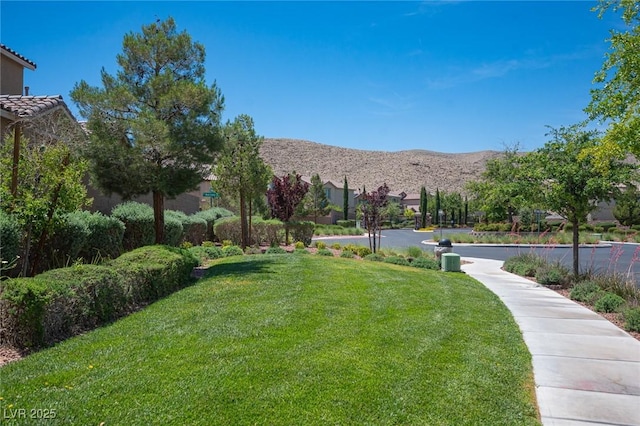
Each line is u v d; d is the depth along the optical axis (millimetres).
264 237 20000
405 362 4648
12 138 7777
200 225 17844
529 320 7219
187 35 10680
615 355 5477
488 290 9789
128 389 3689
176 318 5934
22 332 4723
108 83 10359
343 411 3521
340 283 8758
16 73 14414
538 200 10484
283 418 3359
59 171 7172
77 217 8273
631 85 5910
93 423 3154
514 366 4871
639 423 3715
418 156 123438
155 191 10484
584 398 4195
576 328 6746
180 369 4133
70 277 5570
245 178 16859
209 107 10375
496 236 30188
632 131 5512
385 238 34094
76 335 5254
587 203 10141
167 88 10180
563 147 10094
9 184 6910
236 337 5117
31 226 6680
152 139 9422
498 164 34594
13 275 6945
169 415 3297
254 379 3969
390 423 3416
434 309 7168
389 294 8078
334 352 4762
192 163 10672
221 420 3273
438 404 3775
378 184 102000
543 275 10984
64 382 3816
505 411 3773
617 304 7797
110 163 9750
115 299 6113
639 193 10289
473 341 5602
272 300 7043
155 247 8633
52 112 10742
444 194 69562
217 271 9922
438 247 15281
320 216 48625
